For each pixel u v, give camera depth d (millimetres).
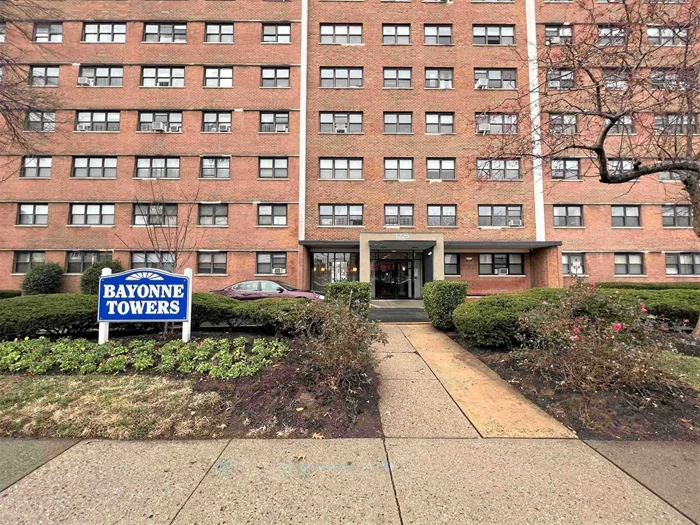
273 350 5363
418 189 18047
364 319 4984
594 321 4973
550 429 3480
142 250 17078
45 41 17750
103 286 5766
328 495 2480
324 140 18141
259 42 18250
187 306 5945
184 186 17516
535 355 4777
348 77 18594
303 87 18141
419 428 3504
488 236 17875
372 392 4250
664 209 17859
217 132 17797
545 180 17812
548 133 7676
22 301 6148
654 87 6324
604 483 2617
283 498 2449
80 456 2971
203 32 18172
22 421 3480
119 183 17297
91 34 18000
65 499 2426
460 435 3367
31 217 17078
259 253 17672
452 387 4555
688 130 6488
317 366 4500
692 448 3111
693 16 5738
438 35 18766
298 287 17266
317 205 17891
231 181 17688
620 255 17812
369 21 18688
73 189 17156
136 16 18016
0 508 2328
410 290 18688
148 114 17859
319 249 18500
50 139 17062
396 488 2559
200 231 17438
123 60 17797
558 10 18312
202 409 3760
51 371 4781
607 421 3525
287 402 3867
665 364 4465
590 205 17844
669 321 7215
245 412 3729
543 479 2670
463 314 6457
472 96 18312
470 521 2230
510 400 4160
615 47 6215
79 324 6219
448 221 18016
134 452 3047
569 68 6648
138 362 4902
